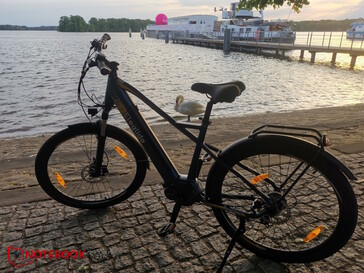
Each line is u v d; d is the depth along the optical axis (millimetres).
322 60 35531
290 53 46719
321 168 2008
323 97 13953
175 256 2332
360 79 20500
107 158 3029
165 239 2512
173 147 4711
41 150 2736
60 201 2910
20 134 8648
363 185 3334
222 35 56375
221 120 6691
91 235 2578
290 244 2398
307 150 2016
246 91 15766
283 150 2070
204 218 2777
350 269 2172
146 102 2412
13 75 22109
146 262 2275
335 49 29844
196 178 2408
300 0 5906
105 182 3312
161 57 39344
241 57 39344
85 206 2920
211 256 2328
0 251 2398
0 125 9688
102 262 2281
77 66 28328
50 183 2857
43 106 12289
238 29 52750
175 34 75938
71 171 3631
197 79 21031
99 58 2377
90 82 18578
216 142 4969
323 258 2162
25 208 2980
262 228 2590
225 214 2404
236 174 2209
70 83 18328
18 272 2197
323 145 1965
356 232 2543
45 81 19188
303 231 2537
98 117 2773
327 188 3080
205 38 61844
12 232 2619
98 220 2783
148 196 3158
